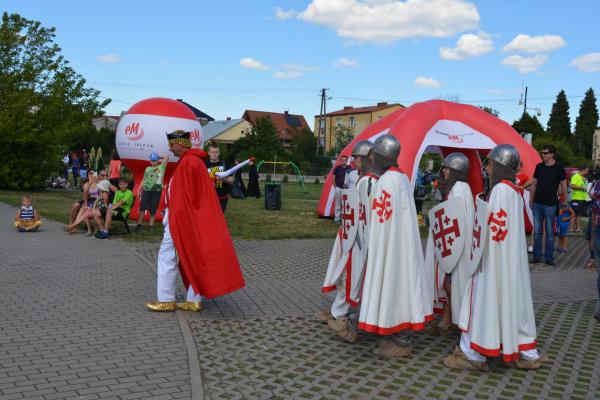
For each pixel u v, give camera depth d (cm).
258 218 1585
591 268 946
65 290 710
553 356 526
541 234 992
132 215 1380
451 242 532
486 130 1357
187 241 611
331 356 510
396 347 511
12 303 645
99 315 610
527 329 482
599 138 7238
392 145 500
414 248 491
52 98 2238
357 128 7956
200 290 613
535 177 987
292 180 4531
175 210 609
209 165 991
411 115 1338
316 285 779
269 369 475
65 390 418
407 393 435
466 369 486
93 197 1169
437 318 623
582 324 631
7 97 2183
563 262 1014
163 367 470
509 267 470
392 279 481
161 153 1326
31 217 1194
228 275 613
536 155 1358
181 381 442
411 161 1262
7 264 857
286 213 1752
